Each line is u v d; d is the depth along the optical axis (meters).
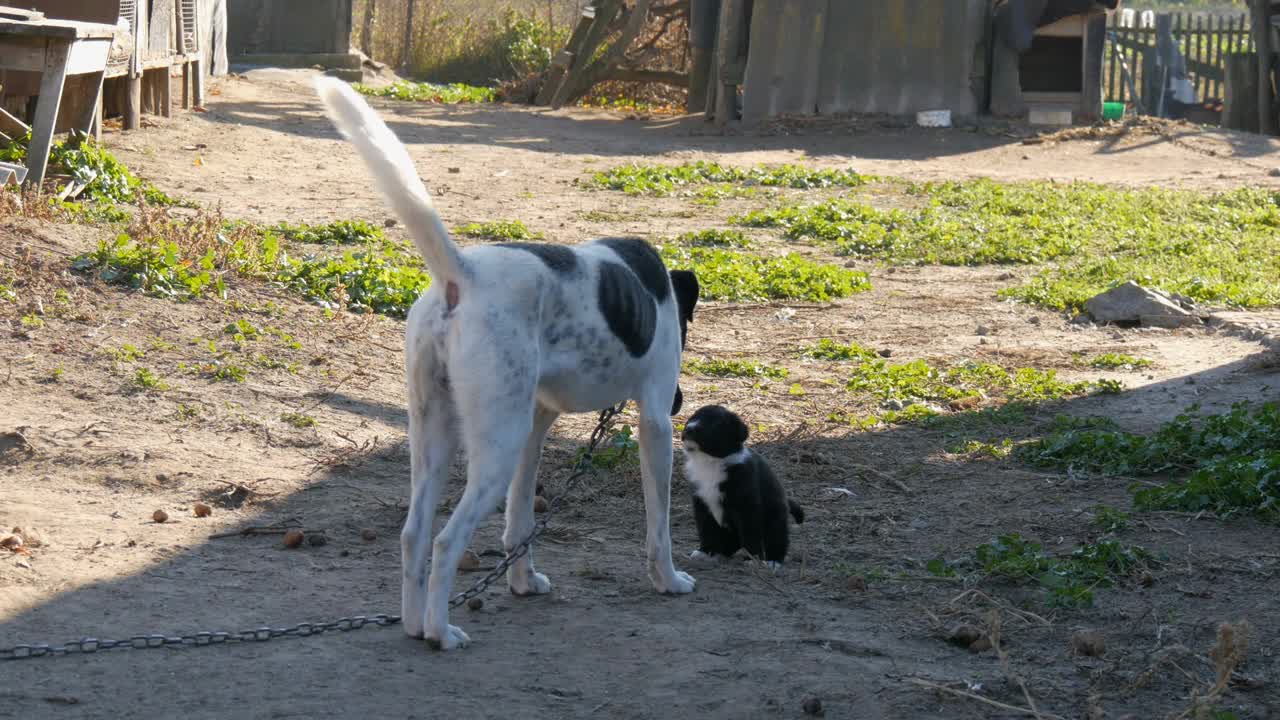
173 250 11.20
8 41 13.41
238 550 6.48
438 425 5.21
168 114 22.23
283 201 17.22
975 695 4.94
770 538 6.52
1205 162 25.03
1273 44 30.12
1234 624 5.55
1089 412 9.93
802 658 5.30
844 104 28.36
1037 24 27.50
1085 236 17.62
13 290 10.15
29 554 6.12
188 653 5.11
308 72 33.59
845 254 16.52
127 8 19.44
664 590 6.07
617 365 5.43
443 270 4.91
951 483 8.24
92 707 4.58
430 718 4.59
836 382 10.73
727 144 26.50
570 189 20.33
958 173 23.59
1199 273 15.27
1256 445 8.34
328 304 11.41
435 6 43.09
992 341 12.41
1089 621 5.87
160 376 9.05
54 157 14.76
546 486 7.89
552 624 5.62
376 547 6.65
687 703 4.81
